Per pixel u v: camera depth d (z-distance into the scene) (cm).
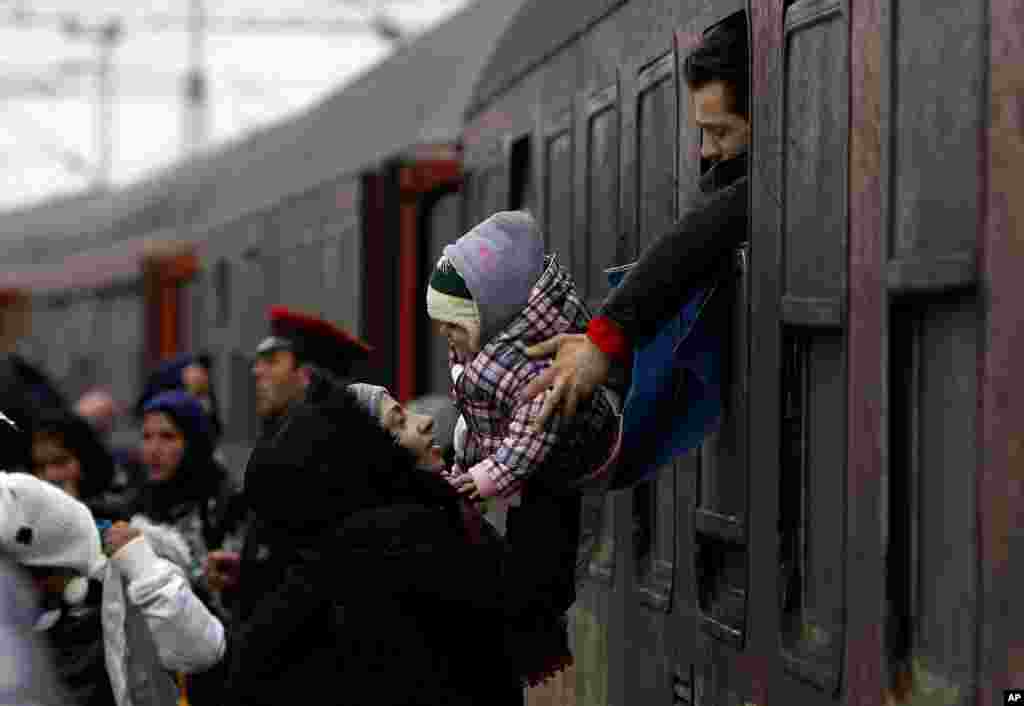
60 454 1806
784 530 1080
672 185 1344
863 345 938
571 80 1733
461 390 1128
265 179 4306
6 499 1297
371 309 3042
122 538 1372
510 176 2067
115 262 6147
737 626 1181
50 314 7344
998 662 779
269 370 1988
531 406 1084
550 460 1098
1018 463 761
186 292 5134
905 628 892
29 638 696
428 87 3058
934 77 850
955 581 829
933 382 859
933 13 853
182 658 1379
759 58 1131
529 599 1090
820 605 1034
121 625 1356
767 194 1104
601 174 1598
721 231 1133
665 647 1368
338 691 1061
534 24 1989
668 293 1114
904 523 893
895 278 890
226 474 1958
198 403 1938
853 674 952
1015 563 764
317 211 3597
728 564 1254
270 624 1072
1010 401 770
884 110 912
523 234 1123
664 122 1376
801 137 1047
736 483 1191
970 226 807
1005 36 776
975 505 804
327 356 2003
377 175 3034
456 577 1062
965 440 819
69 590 1360
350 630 1057
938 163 844
